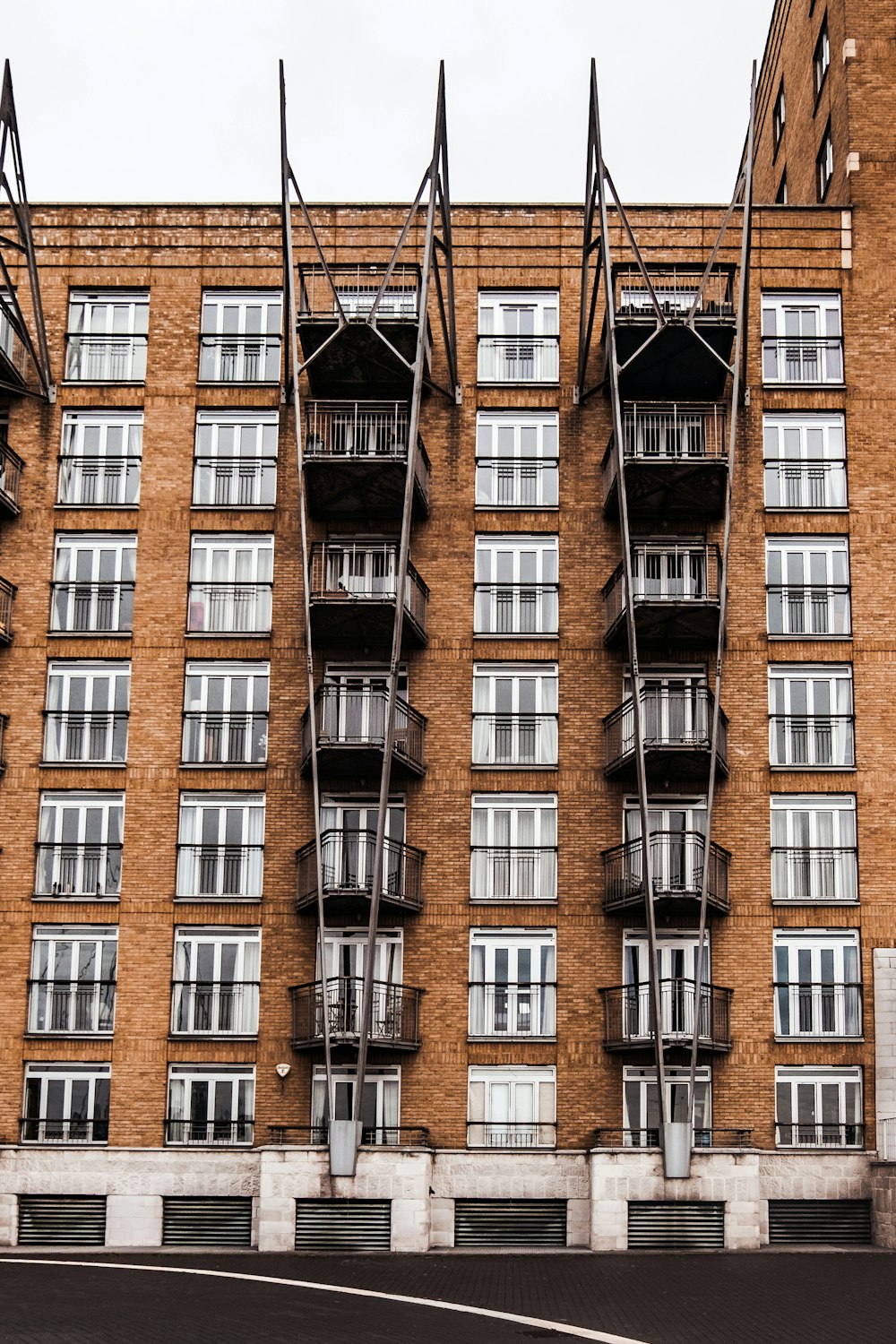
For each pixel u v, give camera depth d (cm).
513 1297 2342
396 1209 3108
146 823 3528
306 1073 3388
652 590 3600
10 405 3772
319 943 3281
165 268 3859
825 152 4197
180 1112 3388
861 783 3525
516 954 3459
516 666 3616
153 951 3459
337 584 3644
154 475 3728
